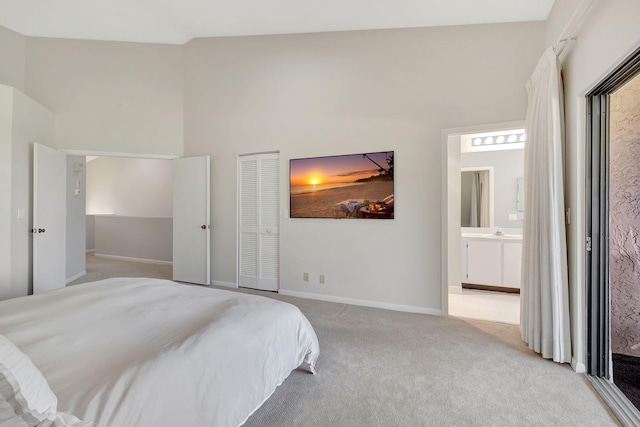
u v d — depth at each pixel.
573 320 2.09
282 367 1.63
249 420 1.52
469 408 1.64
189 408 1.06
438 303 3.10
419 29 3.15
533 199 2.32
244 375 1.34
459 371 2.02
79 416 0.83
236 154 4.10
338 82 3.50
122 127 4.24
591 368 1.98
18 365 0.81
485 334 2.63
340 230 3.50
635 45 1.43
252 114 3.97
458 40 3.02
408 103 3.20
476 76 2.95
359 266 3.41
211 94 4.22
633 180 2.03
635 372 2.00
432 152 3.11
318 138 3.60
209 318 1.50
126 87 4.26
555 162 2.12
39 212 3.44
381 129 3.30
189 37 4.16
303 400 1.69
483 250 4.08
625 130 2.04
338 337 2.54
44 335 1.25
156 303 1.69
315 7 3.06
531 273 2.31
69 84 4.08
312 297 3.65
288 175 3.77
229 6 3.26
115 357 1.09
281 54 3.79
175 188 4.41
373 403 1.67
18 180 3.28
